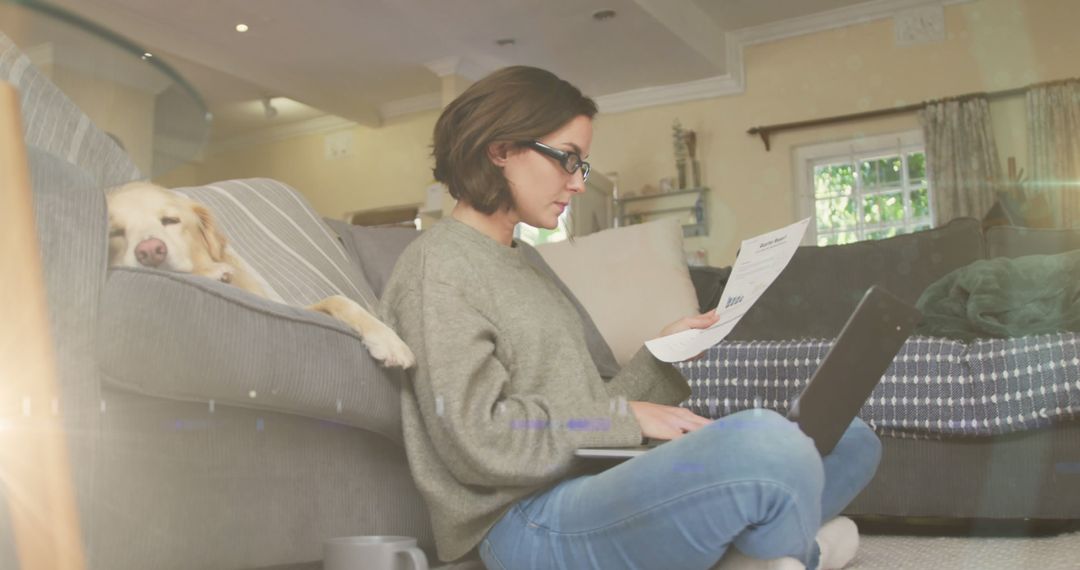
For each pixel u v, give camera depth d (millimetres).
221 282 1041
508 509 1026
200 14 6422
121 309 917
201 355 946
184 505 1004
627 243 2693
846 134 6852
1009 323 1859
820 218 6977
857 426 1201
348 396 1070
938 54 6555
